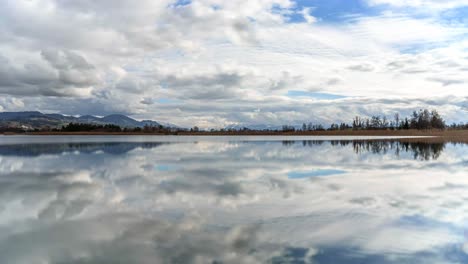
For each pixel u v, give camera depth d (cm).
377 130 13588
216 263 691
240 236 845
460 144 4800
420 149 3822
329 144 5181
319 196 1298
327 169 2088
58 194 1348
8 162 2509
